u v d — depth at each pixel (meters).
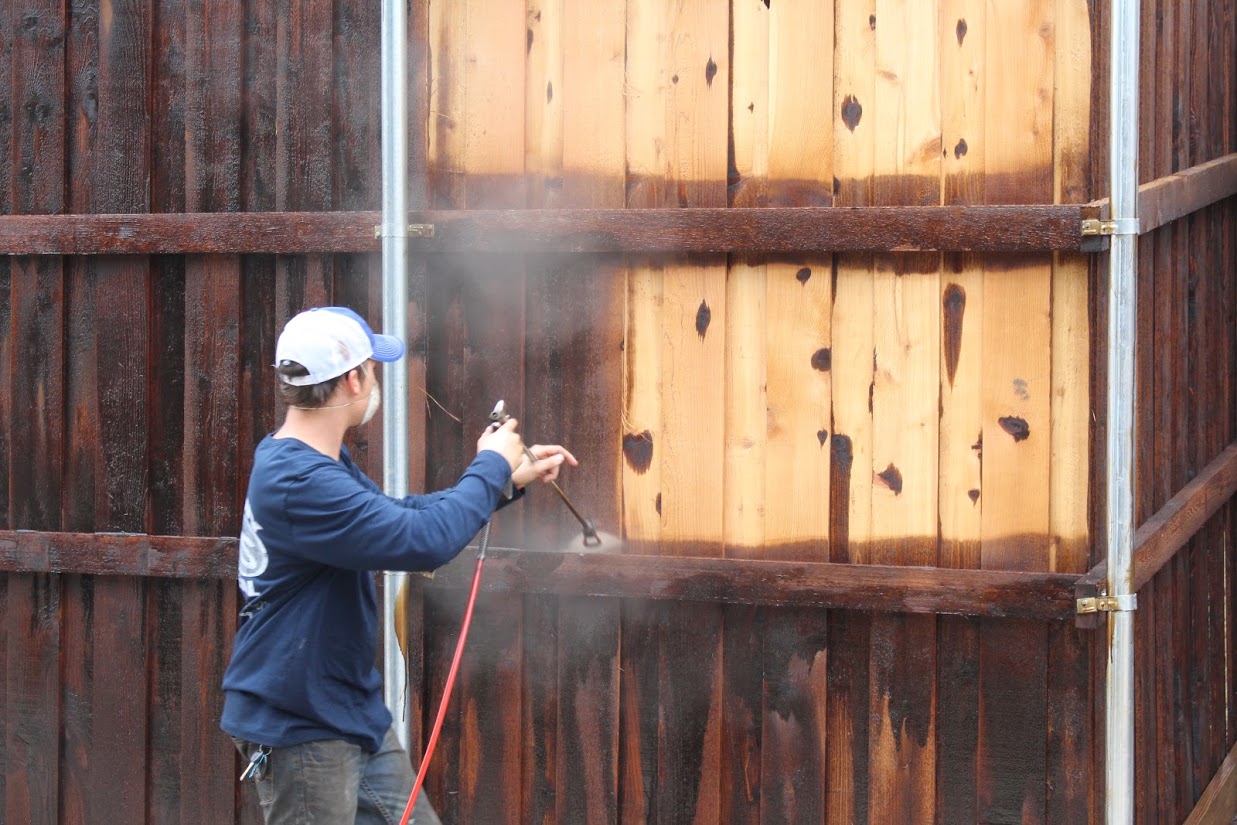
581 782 3.91
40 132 4.29
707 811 3.84
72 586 4.34
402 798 3.17
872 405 3.71
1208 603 4.80
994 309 3.63
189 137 4.16
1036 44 3.58
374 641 3.07
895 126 3.67
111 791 4.30
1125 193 3.49
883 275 3.68
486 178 3.92
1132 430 3.55
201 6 4.12
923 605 3.64
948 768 3.71
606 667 3.89
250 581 2.97
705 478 3.80
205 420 4.18
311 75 4.03
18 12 4.29
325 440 2.98
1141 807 3.78
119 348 4.25
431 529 2.86
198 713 4.21
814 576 3.70
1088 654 3.60
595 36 3.83
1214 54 4.90
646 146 3.81
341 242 3.96
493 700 3.96
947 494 3.68
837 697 3.77
